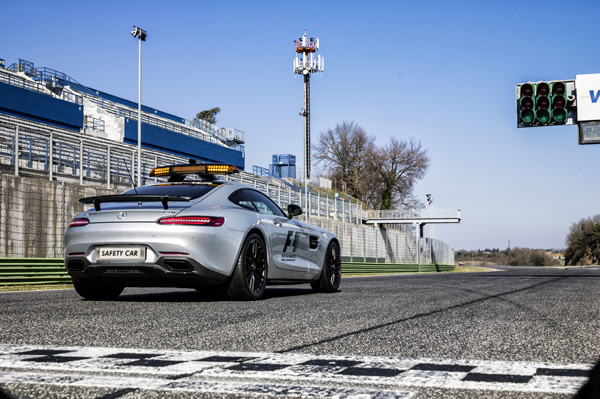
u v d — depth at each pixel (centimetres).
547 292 667
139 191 568
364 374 212
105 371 214
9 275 896
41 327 340
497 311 442
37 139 1541
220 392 184
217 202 555
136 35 2122
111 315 405
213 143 4419
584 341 295
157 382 198
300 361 239
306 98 5094
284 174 5462
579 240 11112
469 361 240
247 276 552
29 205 1408
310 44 5116
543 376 208
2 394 179
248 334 318
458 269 5100
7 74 2897
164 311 435
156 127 3744
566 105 1342
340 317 399
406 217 4431
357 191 6456
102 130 3412
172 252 499
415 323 367
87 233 516
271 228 600
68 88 3538
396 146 6238
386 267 2636
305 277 668
